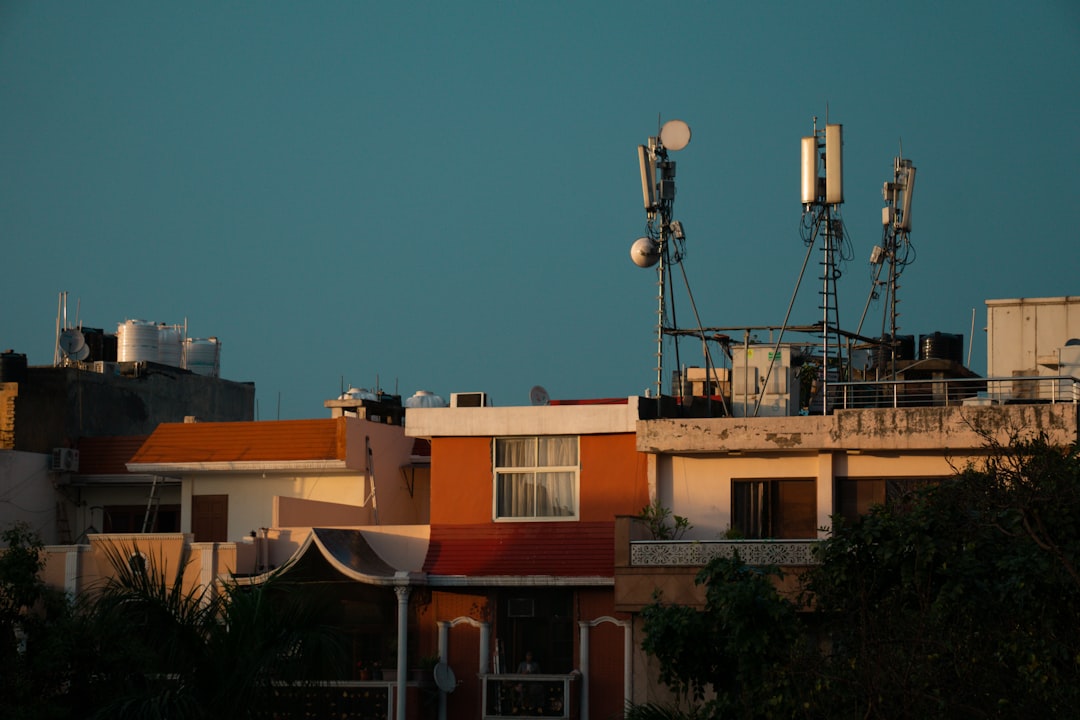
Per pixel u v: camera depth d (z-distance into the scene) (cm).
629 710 10162
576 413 12350
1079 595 7306
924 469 11356
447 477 12656
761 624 8062
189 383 18988
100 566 12750
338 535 12356
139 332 19250
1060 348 12681
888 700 6906
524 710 11738
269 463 14738
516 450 12550
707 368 12800
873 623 7269
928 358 14750
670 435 11862
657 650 8725
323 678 9256
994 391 13100
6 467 15575
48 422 16762
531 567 12025
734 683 8819
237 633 9025
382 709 11712
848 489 11575
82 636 8962
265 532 12725
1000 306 13438
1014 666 6950
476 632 12231
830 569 7800
